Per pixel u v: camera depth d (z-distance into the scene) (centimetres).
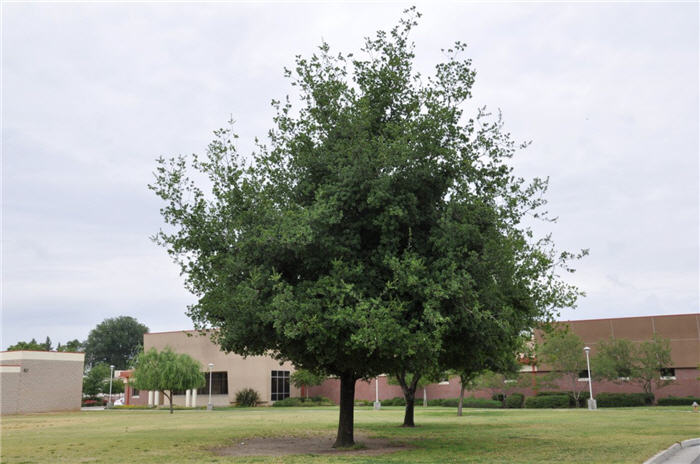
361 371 1738
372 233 1625
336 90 1734
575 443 1772
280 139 1844
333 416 3753
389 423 2906
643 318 5341
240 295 1484
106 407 6400
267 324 1581
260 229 1571
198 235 1695
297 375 5966
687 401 4884
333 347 1497
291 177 1781
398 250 1600
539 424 2702
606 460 1327
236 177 1719
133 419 3597
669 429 2248
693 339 5144
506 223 1689
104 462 1432
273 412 4484
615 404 5034
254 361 6169
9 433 2452
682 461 1355
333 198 1516
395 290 1519
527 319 1828
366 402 6316
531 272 1653
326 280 1467
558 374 5009
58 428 2780
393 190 1543
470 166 1631
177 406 6103
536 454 1498
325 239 1498
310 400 6262
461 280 1439
